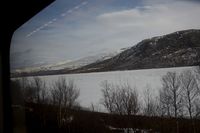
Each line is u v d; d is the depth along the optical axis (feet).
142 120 10.58
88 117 11.91
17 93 15.11
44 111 13.60
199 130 9.39
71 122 12.48
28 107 14.44
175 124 9.90
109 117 11.34
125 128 10.93
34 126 14.12
